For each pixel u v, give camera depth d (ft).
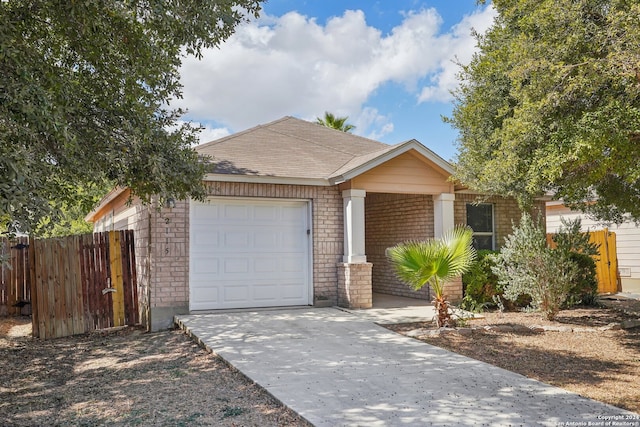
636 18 19.19
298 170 38.78
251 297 36.68
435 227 40.86
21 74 16.31
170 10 20.54
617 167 21.04
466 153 36.68
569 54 21.42
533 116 21.91
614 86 20.39
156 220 33.35
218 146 43.04
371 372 21.04
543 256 33.22
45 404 19.06
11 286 42.47
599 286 52.90
